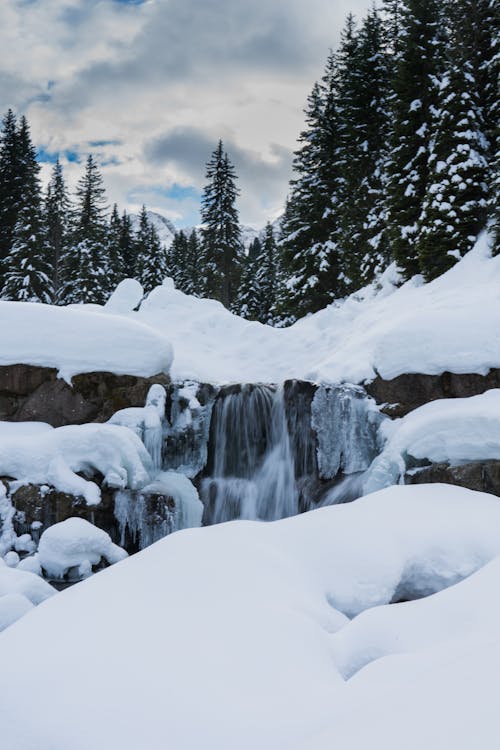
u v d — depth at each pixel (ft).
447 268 50.21
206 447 39.86
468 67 59.67
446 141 52.95
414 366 32.48
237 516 38.01
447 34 66.59
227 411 40.70
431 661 10.20
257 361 51.80
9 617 17.16
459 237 50.14
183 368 44.68
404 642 12.67
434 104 61.16
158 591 14.33
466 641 11.39
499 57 56.34
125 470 32.58
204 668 10.73
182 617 12.92
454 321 32.42
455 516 21.70
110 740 8.67
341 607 17.26
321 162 94.17
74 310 39.42
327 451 36.29
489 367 30.17
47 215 149.48
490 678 7.80
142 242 183.52
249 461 40.34
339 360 40.32
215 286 143.54
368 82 82.84
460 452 26.68
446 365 31.30
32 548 30.55
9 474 32.35
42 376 36.68
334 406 36.40
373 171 81.56
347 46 95.61
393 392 33.42
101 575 15.78
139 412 37.14
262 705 9.55
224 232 144.77
